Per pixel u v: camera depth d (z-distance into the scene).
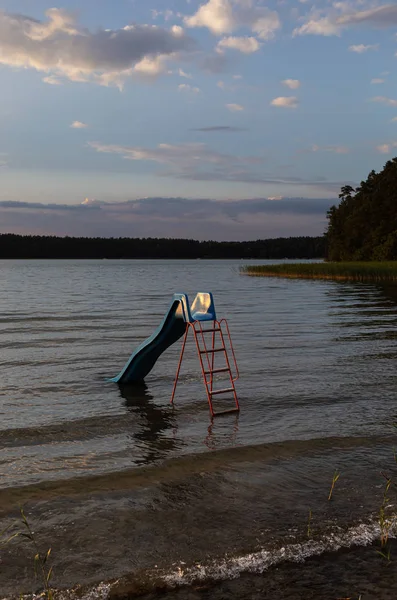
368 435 7.32
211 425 7.83
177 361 13.00
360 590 3.86
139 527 4.77
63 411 8.58
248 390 9.95
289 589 3.87
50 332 18.17
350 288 44.59
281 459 6.44
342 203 122.94
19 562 4.21
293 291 41.38
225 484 5.71
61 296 37.38
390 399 9.27
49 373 11.56
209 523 4.85
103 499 5.34
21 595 3.78
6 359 13.17
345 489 5.59
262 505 5.22
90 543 4.50
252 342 15.79
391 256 89.25
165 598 3.76
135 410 8.66
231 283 55.53
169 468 6.14
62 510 5.09
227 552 4.36
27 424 7.84
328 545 4.48
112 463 6.29
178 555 4.32
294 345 15.18
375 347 14.73
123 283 58.91
